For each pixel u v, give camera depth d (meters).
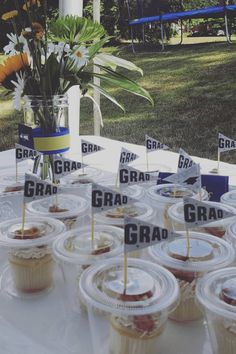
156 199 1.00
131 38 4.77
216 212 0.71
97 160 1.69
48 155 1.24
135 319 0.61
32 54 1.19
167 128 4.47
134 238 0.64
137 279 0.65
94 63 1.38
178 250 0.73
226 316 0.58
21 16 1.20
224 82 4.34
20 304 0.79
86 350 0.67
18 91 1.21
